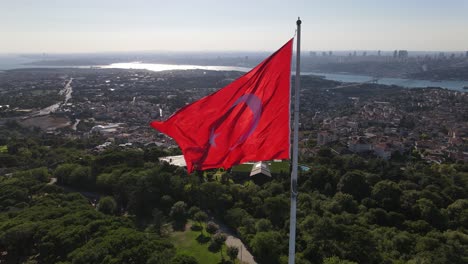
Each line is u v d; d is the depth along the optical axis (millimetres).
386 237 81125
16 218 87688
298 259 70625
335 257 68438
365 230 78438
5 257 78125
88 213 89500
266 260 75625
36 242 77500
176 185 110812
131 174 117188
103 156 136750
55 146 191750
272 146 24844
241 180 126375
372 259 70438
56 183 130500
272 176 128250
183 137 25625
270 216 92938
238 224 91750
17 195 107125
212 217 101125
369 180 117375
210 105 25484
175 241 86938
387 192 103625
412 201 99625
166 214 102062
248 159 25297
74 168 129375
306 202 99125
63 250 72875
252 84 24938
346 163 138125
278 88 24344
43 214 90188
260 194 105562
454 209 95062
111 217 89750
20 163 156250
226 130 25250
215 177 125188
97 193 122438
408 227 89000
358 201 106938
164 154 155750
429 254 70812
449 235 80125
